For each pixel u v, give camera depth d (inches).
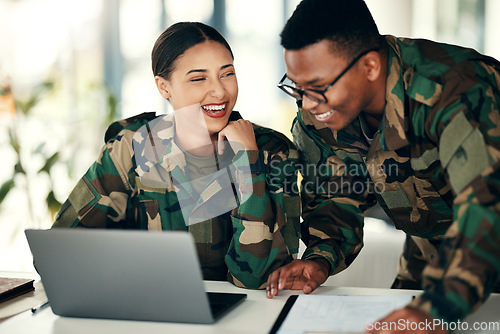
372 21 50.0
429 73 47.8
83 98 168.1
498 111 43.7
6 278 53.5
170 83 61.4
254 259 54.5
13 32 171.3
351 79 48.3
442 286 36.6
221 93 60.5
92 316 44.4
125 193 62.8
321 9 47.4
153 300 42.3
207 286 54.7
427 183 53.9
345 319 41.4
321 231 59.2
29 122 158.2
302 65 47.9
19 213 146.6
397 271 77.4
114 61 174.4
